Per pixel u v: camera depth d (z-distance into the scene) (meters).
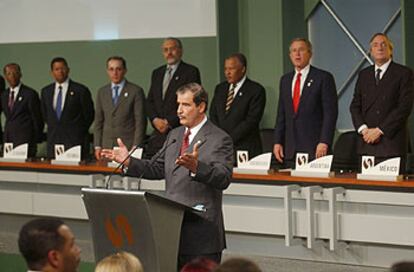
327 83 8.45
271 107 10.61
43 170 9.90
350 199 7.77
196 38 11.01
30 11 12.10
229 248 8.70
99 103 9.99
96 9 11.66
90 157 10.42
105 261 3.78
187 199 5.54
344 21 10.30
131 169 5.71
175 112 9.41
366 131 7.91
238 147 8.95
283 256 8.38
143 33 11.36
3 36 12.23
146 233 5.35
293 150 8.56
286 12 10.49
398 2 9.89
